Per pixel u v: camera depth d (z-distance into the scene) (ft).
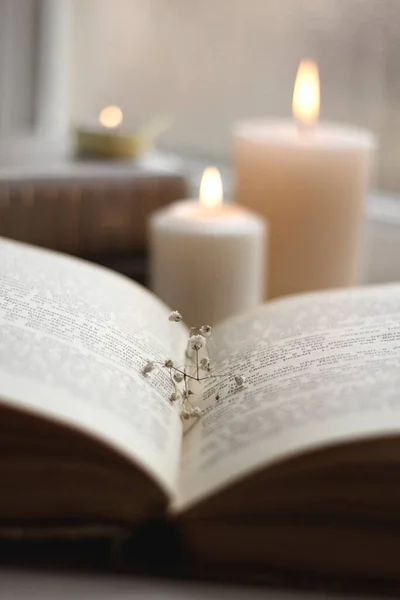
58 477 0.92
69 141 2.42
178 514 0.92
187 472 0.98
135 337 1.20
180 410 1.11
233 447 0.97
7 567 0.90
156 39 2.82
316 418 0.95
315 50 2.49
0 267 1.25
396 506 0.90
